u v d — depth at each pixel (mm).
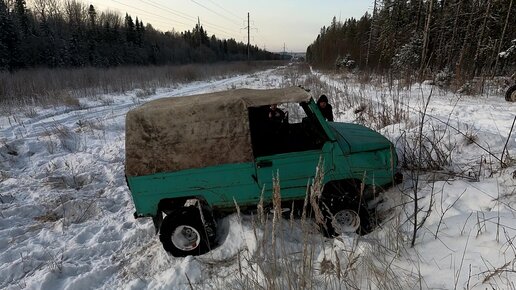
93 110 14719
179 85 27203
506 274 2533
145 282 3848
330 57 45188
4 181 7328
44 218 5727
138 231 4969
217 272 3807
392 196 4477
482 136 5875
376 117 8680
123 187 6793
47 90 17984
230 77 40406
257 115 4512
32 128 11289
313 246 3354
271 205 4129
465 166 5117
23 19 43094
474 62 19141
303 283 2889
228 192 3990
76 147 9578
